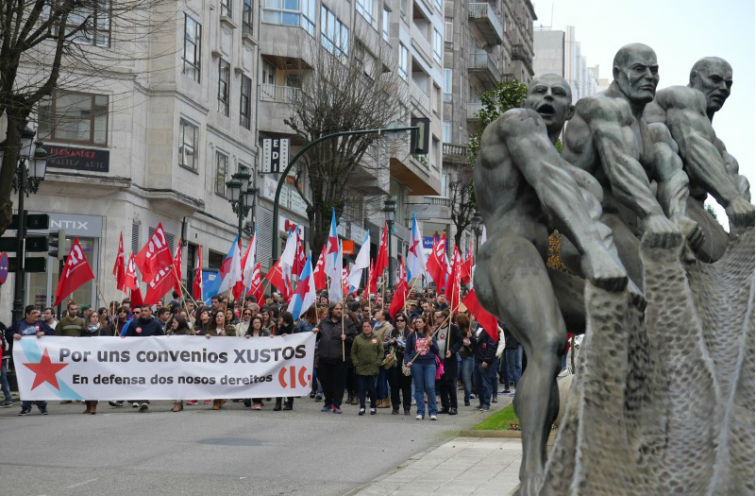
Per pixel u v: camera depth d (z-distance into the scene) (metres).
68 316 23.05
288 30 46.72
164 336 21.28
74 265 23.53
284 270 27.05
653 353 6.38
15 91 24.22
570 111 7.38
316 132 42.22
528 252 6.57
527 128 6.72
